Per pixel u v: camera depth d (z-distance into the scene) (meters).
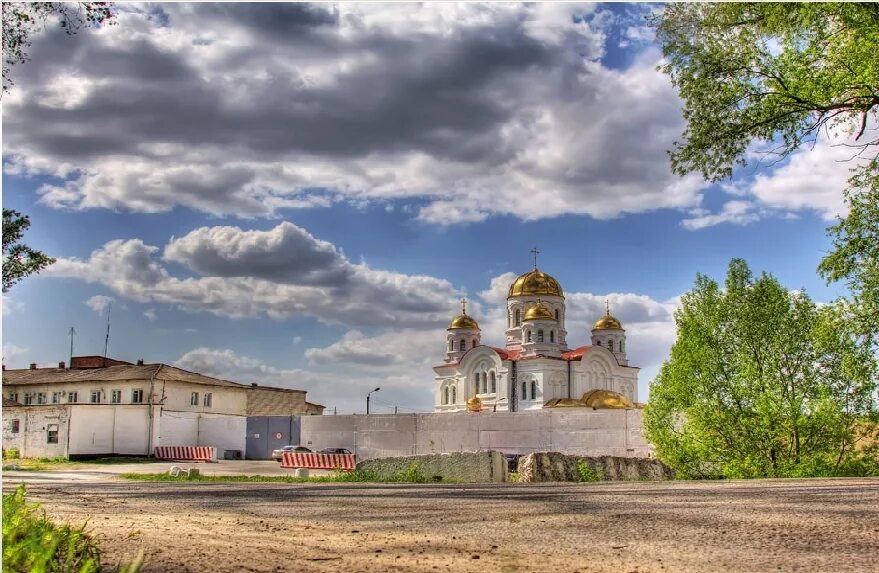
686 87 20.00
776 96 19.12
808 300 25.95
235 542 7.52
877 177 20.77
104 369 65.75
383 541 7.38
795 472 24.17
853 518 8.11
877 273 21.92
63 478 28.62
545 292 87.81
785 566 5.57
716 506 9.80
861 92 18.80
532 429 39.78
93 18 13.80
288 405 79.44
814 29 18.56
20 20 12.79
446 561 6.15
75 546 6.85
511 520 8.86
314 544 7.29
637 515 8.99
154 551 6.95
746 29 19.31
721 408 25.86
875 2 17.33
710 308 26.83
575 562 5.97
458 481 23.20
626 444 36.56
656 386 27.39
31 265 14.73
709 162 20.28
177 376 61.69
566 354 84.44
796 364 25.58
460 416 42.78
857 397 24.45
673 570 5.55
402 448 45.16
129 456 55.81
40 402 66.06
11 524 6.59
